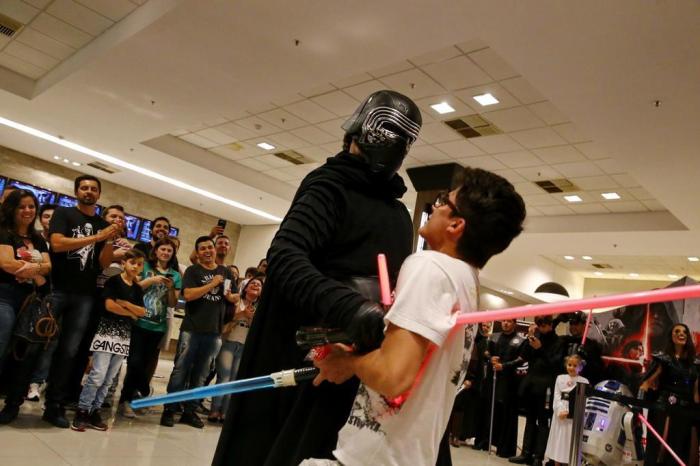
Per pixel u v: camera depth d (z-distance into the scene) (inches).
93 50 317.1
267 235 662.5
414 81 292.2
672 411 127.3
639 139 280.4
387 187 53.6
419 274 37.9
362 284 48.6
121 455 132.3
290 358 49.4
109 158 503.8
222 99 335.6
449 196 43.4
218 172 494.3
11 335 138.6
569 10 195.6
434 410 37.9
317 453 44.9
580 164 358.0
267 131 408.8
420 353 35.8
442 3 207.3
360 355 38.5
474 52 256.1
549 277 616.1
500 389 261.0
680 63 212.4
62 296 149.3
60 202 549.6
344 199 49.9
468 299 39.2
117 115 391.9
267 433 49.2
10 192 139.3
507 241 41.7
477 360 272.7
